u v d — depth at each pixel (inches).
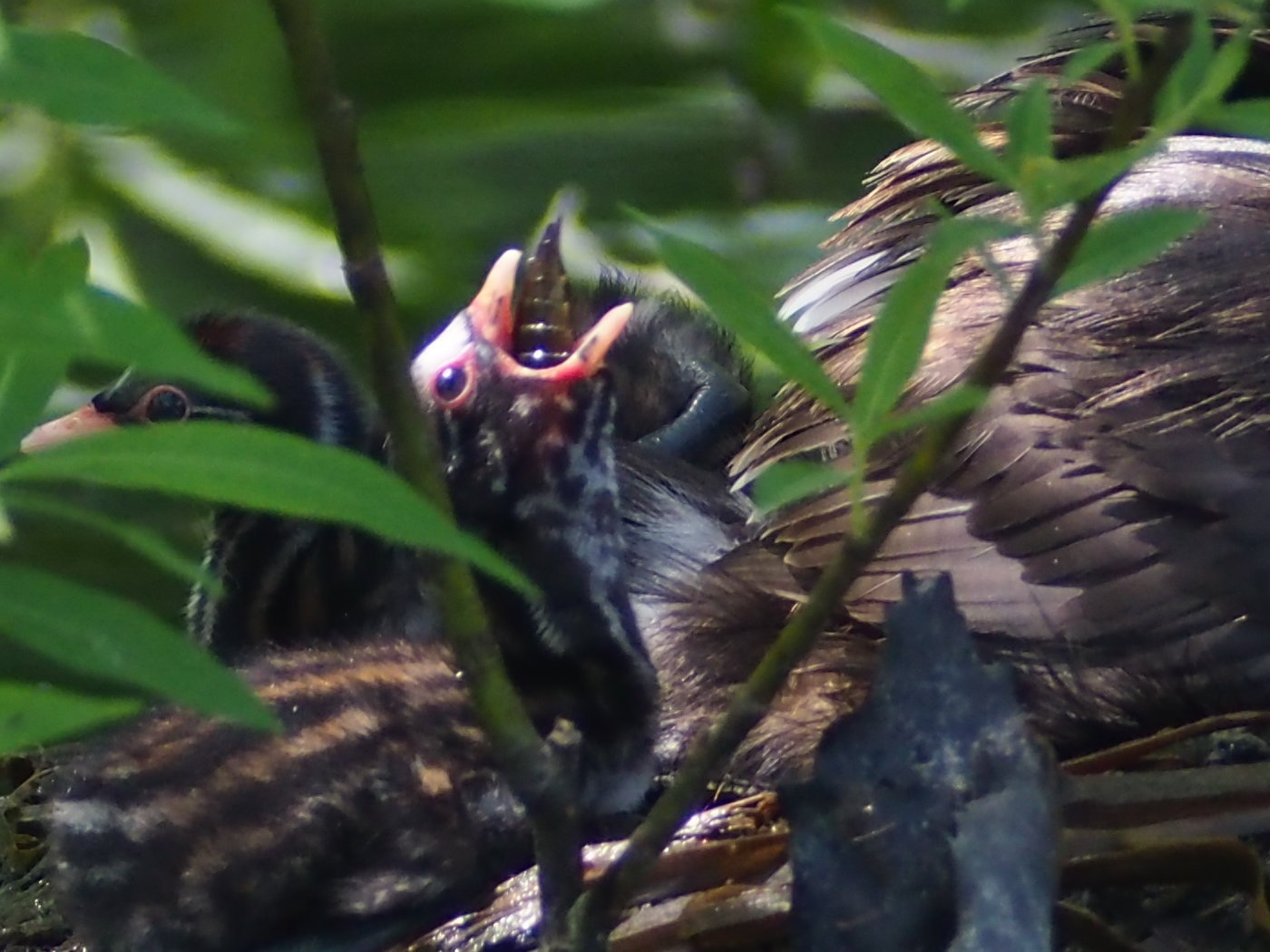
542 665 141.6
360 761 140.6
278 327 144.1
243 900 140.2
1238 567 140.6
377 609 143.2
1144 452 140.9
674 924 139.2
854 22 145.4
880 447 141.6
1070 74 97.7
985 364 110.7
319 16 105.3
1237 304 141.3
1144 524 140.9
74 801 140.6
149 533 109.1
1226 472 140.7
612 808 141.5
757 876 139.5
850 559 120.3
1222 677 140.6
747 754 141.9
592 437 142.1
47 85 79.7
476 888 140.6
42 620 86.5
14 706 87.7
